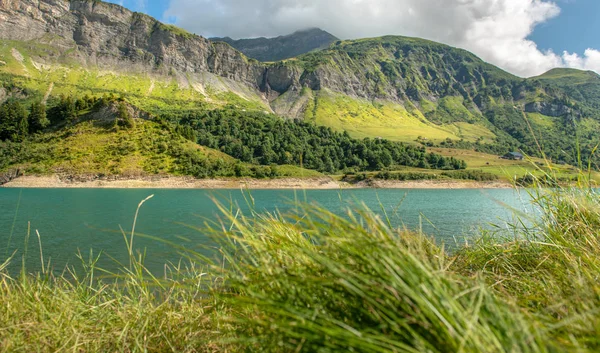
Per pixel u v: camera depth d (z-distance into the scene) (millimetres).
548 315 2023
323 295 1962
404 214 35688
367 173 119125
